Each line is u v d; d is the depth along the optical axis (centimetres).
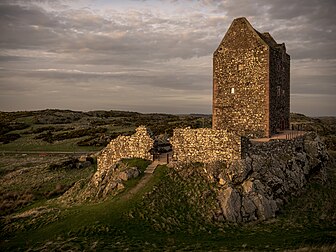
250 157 3117
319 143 4166
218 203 2695
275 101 3991
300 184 3394
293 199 3141
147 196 2706
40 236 2294
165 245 2072
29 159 6438
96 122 12181
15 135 9300
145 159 3434
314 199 3241
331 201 3259
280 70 4159
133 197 2722
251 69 3784
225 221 2566
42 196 4022
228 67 3903
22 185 4547
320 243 2042
